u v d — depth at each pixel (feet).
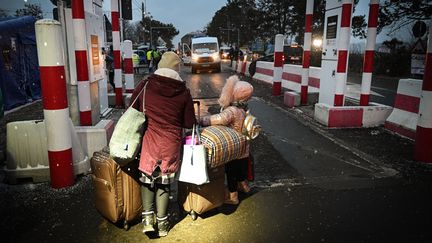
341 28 25.13
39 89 43.52
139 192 11.36
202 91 47.93
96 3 26.58
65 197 13.97
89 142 17.15
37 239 11.08
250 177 13.83
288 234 11.33
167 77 10.25
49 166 14.96
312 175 16.39
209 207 12.05
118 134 9.91
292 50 81.10
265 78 55.83
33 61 41.73
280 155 19.33
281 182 15.56
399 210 12.89
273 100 37.65
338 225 11.86
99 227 11.78
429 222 12.05
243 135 12.43
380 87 58.59
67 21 19.65
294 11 148.46
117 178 10.92
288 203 13.51
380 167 17.25
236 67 85.05
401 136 22.90
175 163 10.45
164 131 10.27
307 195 14.19
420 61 44.21
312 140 22.17
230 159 11.89
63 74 14.07
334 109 25.03
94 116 22.13
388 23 84.94
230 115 12.33
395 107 24.61
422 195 14.08
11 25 36.17
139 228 11.75
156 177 10.23
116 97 33.30
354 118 25.29
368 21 25.32
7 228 11.72
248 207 13.21
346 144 21.21
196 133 11.14
